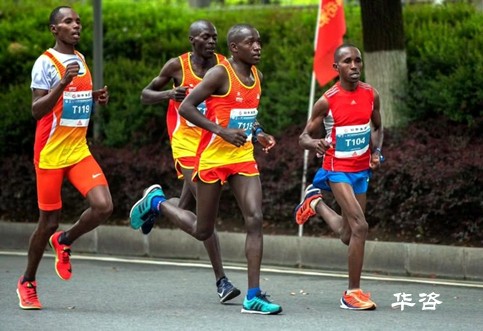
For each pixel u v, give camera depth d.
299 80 37.06
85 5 47.44
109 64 40.66
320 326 19.72
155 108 36.91
